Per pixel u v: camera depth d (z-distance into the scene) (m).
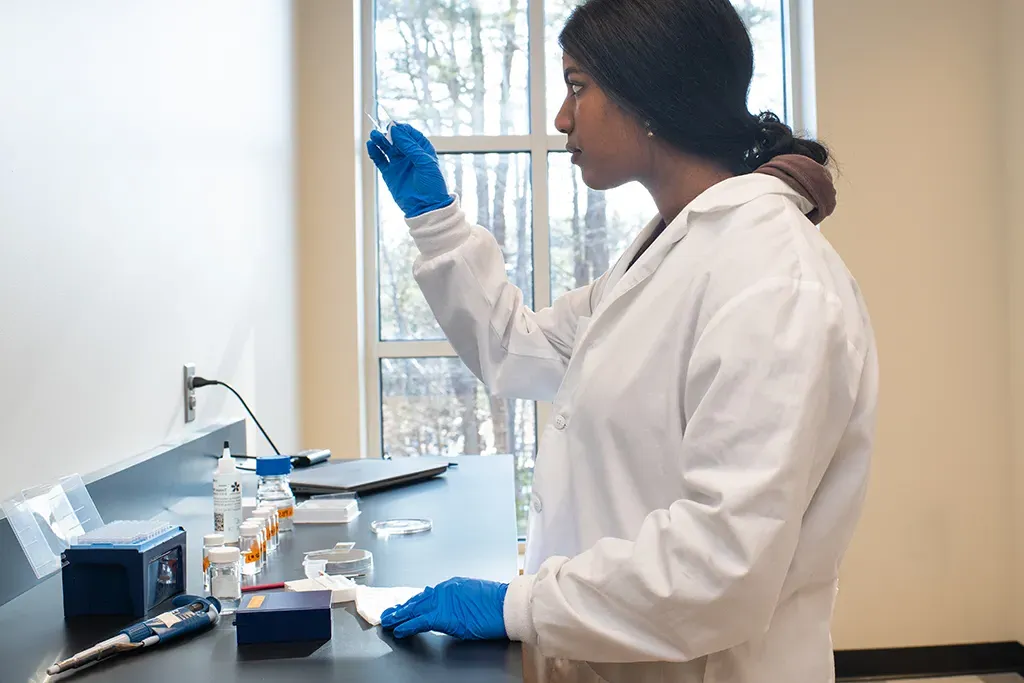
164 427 1.79
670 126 1.09
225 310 2.21
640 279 1.10
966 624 3.23
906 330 3.22
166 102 1.82
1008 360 3.23
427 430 3.41
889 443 3.22
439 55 3.42
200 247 2.02
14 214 1.24
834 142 3.21
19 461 1.24
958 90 3.21
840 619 3.23
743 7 3.44
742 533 0.86
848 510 1.00
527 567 1.15
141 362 1.67
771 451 0.88
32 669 0.90
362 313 3.29
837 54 3.21
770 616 0.90
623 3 1.08
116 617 1.05
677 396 1.02
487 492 1.78
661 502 1.04
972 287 3.22
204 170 2.06
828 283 0.96
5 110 1.22
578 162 1.18
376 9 3.41
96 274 1.49
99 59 1.51
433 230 1.45
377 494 1.76
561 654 0.94
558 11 3.39
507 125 3.43
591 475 1.09
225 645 0.96
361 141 3.32
